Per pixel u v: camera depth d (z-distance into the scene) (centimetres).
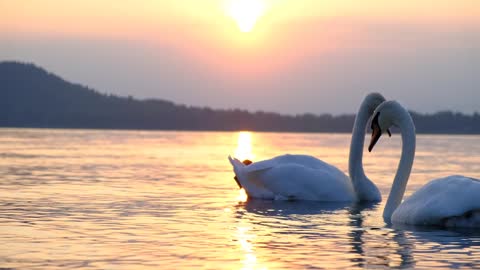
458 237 1420
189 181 2631
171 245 1302
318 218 1712
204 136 10375
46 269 1091
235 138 9581
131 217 1667
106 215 1694
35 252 1226
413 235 1447
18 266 1112
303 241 1368
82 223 1564
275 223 1616
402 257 1216
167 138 8725
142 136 9394
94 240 1348
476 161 4209
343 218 1717
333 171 2188
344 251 1266
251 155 4731
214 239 1374
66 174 2872
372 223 1628
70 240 1348
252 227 1546
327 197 2117
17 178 2667
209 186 2450
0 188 2303
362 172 2144
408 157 1759
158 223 1578
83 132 11169
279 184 2139
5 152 4503
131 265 1125
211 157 4384
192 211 1798
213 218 1678
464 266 1146
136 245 1298
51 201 1964
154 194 2175
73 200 1991
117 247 1277
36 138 7338
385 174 3111
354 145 2145
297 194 2128
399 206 1652
